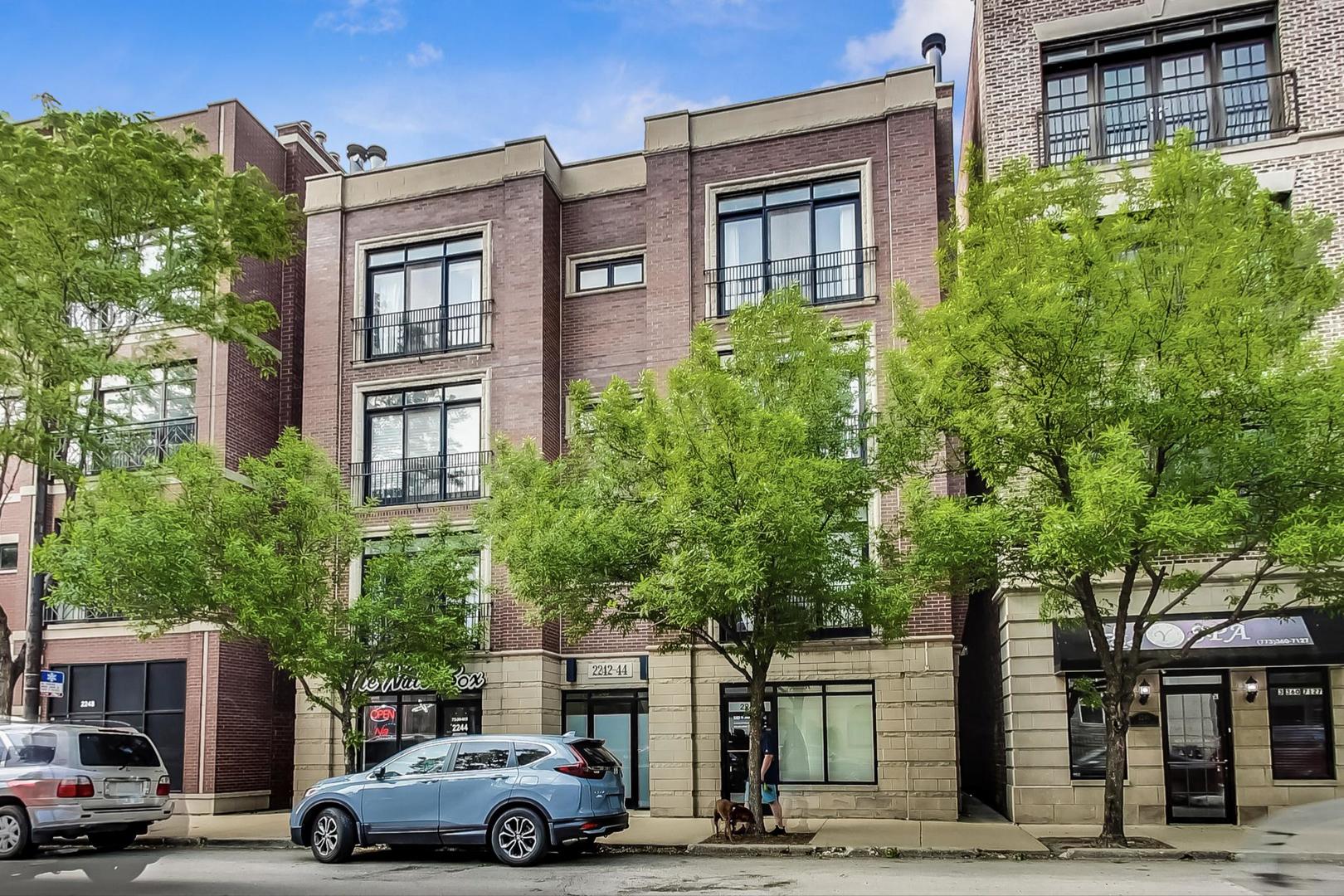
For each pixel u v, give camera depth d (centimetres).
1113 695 1470
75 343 1719
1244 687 1712
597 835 1388
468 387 2300
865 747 1955
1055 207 1652
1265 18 1889
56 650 2359
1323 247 1753
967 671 2470
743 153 2203
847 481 1516
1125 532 1250
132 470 2052
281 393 2539
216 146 2436
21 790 1490
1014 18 1998
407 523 1922
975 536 1377
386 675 1823
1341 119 1800
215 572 1739
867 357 1627
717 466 1449
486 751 1427
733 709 2025
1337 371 1298
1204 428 1337
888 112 2125
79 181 1656
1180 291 1351
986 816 1952
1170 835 1559
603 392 1606
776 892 1095
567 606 1608
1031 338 1359
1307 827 853
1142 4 1936
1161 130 1898
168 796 1652
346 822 1435
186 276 1802
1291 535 1225
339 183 2445
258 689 2370
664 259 2198
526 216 2298
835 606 1563
